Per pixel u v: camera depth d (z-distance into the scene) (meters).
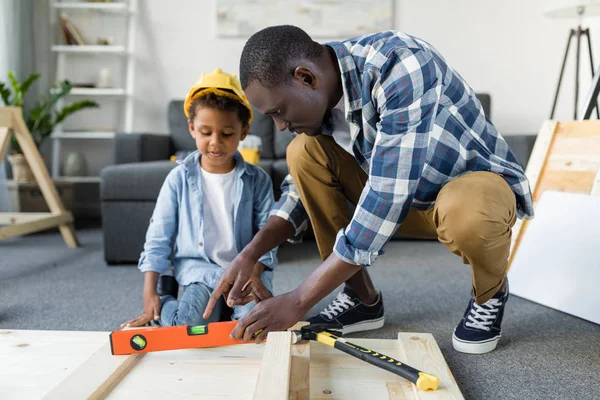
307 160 1.14
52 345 1.00
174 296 1.32
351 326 1.26
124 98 3.46
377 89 0.86
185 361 0.93
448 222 0.94
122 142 2.62
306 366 0.85
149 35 3.39
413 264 2.11
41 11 3.44
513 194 0.99
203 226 1.26
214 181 1.28
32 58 3.37
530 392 0.95
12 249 2.46
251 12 3.29
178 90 3.42
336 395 0.84
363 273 1.24
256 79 0.82
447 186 0.96
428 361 0.94
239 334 0.87
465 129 0.98
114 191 2.08
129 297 1.62
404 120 0.83
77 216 3.53
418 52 0.85
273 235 1.14
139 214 2.09
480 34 3.27
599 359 1.11
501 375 1.02
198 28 3.36
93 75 3.47
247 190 1.29
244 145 2.48
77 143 3.51
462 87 0.99
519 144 2.58
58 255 2.33
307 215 1.21
